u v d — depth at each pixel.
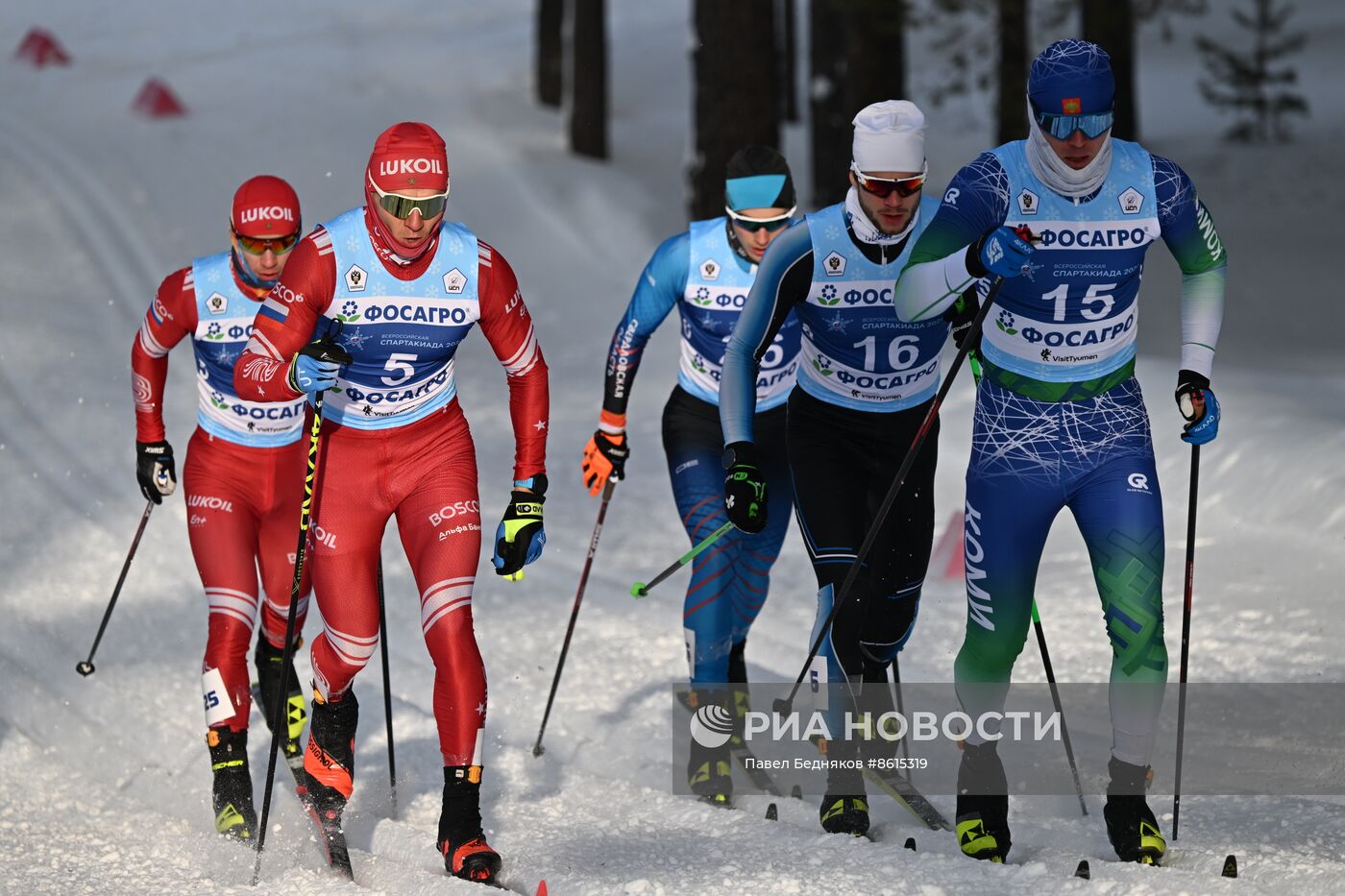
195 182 61.84
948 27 88.31
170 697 18.61
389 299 13.17
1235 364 40.41
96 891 12.66
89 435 31.98
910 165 13.69
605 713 18.16
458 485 13.81
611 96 86.50
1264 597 21.00
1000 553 13.33
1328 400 27.95
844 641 14.32
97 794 15.71
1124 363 13.27
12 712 17.97
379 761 16.61
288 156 66.62
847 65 57.75
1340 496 23.12
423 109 75.94
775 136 49.84
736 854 13.20
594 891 11.99
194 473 15.84
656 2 109.81
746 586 16.80
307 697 18.23
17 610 21.97
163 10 102.56
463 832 12.97
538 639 20.89
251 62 86.56
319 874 13.02
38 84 79.75
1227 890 11.26
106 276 48.97
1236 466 25.19
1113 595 12.95
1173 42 98.50
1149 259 52.81
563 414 36.19
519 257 57.25
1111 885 11.53
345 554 13.68
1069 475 13.12
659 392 38.25
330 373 12.62
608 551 25.58
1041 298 12.92
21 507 27.05
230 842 14.06
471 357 44.12
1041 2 68.44
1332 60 92.25
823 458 14.95
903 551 14.88
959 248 12.72
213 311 15.58
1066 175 12.56
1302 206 64.19
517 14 102.81
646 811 14.83
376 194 12.72
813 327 14.82
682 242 16.55
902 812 14.96
